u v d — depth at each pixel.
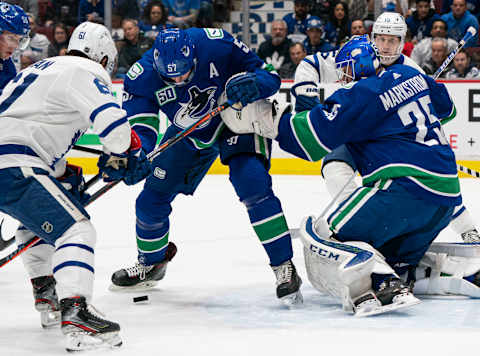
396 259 9.06
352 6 23.19
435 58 22.58
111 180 8.03
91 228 7.38
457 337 7.44
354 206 8.65
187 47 8.41
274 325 8.09
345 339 7.41
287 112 9.02
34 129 7.32
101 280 10.73
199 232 14.73
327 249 8.57
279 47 23.50
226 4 24.03
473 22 22.23
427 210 8.53
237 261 11.95
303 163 23.55
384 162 8.52
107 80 7.51
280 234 8.94
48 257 8.15
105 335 7.10
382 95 8.45
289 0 23.55
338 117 8.41
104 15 24.19
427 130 8.62
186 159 9.55
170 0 23.89
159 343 7.38
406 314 8.45
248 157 9.12
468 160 22.12
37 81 7.36
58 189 7.30
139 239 9.97
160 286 10.28
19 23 8.96
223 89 9.13
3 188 7.26
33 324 8.35
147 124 9.03
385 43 10.07
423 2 22.47
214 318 8.49
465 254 9.24
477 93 21.88
